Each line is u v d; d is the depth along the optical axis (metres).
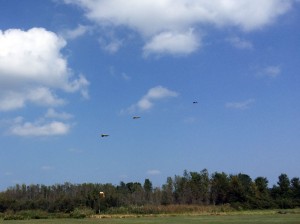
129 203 161.38
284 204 163.88
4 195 152.75
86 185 168.62
